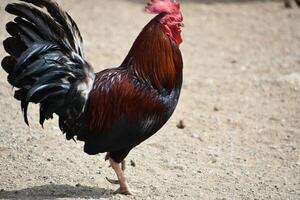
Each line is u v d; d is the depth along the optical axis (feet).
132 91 25.40
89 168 29.66
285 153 33.22
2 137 32.35
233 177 29.78
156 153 32.35
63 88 24.41
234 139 35.12
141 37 26.25
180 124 36.42
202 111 39.58
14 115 35.60
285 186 28.91
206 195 27.35
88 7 65.10
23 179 27.86
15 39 23.98
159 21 26.18
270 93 43.04
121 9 65.36
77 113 24.89
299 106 40.55
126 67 26.20
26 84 24.22
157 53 25.88
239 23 61.98
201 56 51.65
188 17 63.57
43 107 24.71
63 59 24.44
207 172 30.27
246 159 32.30
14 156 30.22
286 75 46.52
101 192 26.84
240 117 38.70
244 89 43.93
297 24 61.57
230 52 52.95
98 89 25.30
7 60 24.06
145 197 26.58
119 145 25.61
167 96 25.96
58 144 32.22
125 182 26.66
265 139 35.24
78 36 25.43
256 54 52.44
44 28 24.17
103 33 56.29
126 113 25.23
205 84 44.73
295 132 36.27
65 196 26.07
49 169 29.07
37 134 33.22
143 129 25.55
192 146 33.73
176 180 29.04
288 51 53.11
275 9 67.51
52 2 24.62
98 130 25.39
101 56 48.98
